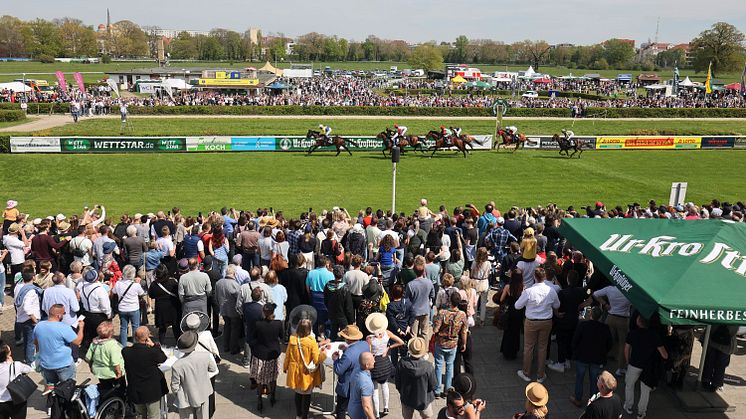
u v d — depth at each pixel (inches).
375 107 2091.5
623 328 373.4
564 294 376.8
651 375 319.6
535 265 429.1
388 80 4106.8
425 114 2113.7
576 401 345.1
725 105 2434.8
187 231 555.2
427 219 575.8
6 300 508.1
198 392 293.4
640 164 1337.4
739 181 1180.5
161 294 390.6
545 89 3277.6
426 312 373.7
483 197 1009.5
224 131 1616.6
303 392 312.7
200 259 480.1
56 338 319.9
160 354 298.8
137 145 1300.4
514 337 398.9
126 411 319.0
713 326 351.3
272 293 369.4
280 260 420.2
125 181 1056.8
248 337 340.5
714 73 4392.2
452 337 338.0
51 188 1000.9
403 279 418.0
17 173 1085.8
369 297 377.7
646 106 2367.1
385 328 315.0
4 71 4655.5
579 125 1963.6
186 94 2278.5
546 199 1007.6
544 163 1320.1
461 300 351.3
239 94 2583.7
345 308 372.5
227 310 391.5
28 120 1743.4
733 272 300.2
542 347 366.9
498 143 1472.7
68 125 1630.2
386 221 533.3
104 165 1167.6
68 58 6756.9
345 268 402.3
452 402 244.5
